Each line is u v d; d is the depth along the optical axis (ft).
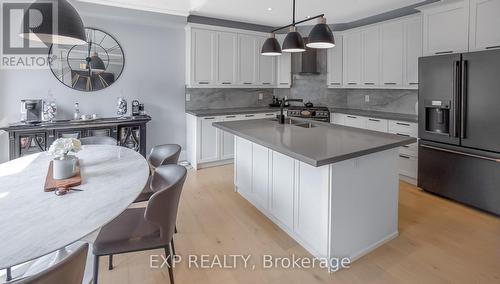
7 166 6.98
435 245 7.98
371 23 15.88
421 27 13.08
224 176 14.21
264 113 16.94
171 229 5.81
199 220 9.58
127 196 5.22
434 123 11.10
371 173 7.47
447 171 10.78
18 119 12.73
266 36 17.79
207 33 15.75
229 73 16.69
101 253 5.41
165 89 15.89
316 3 13.57
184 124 16.70
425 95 11.15
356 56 16.37
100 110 14.34
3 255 3.43
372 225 7.69
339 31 17.11
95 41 13.87
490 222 9.26
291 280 6.66
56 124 12.11
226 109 17.22
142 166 7.07
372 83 15.57
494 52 9.13
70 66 13.50
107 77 14.30
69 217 4.39
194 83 15.65
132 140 13.80
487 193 9.68
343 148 6.88
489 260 7.26
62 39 6.46
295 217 8.14
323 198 6.96
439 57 10.53
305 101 18.86
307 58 17.90
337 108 18.33
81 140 9.82
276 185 8.95
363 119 14.92
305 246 7.91
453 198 10.69
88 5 12.68
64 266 3.20
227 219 9.65
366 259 7.42
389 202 8.03
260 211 10.19
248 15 15.53
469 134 9.95
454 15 10.73
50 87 13.21
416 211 10.08
